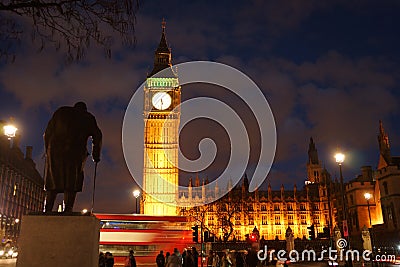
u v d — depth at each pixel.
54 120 8.59
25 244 7.53
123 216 30.16
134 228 29.98
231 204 131.75
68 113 8.66
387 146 79.12
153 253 29.66
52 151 8.45
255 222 145.25
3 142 100.50
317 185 157.00
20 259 7.46
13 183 111.38
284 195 151.50
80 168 8.59
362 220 85.12
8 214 106.12
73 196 8.43
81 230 7.72
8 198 106.44
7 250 81.00
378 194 84.19
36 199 137.75
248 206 146.12
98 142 8.97
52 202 8.35
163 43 151.50
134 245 29.58
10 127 24.75
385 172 73.81
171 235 30.36
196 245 32.41
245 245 53.12
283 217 148.12
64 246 7.60
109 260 22.03
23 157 122.50
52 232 7.64
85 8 8.12
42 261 7.50
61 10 7.94
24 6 7.67
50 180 8.38
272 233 145.88
